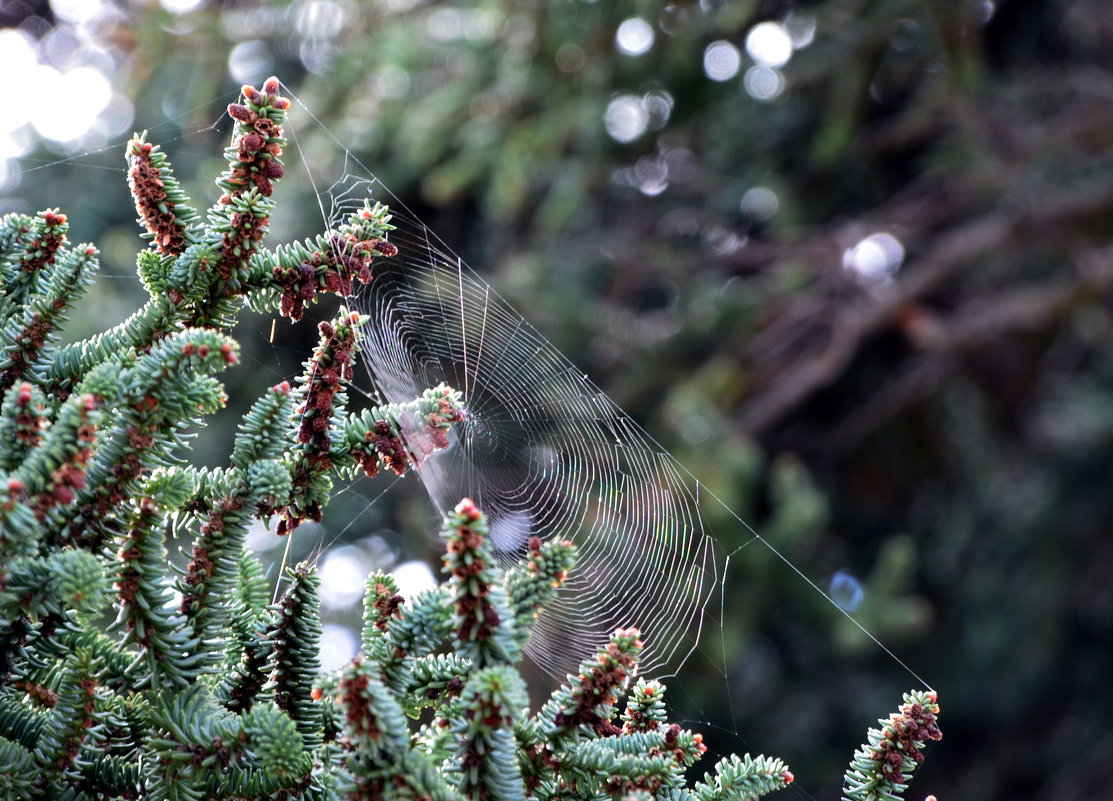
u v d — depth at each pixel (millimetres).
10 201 5668
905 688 7969
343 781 1192
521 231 6910
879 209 7344
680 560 2564
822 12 4859
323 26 5141
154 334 1457
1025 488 8055
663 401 6547
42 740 1308
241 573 1485
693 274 7117
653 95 5512
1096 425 7594
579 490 2645
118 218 5734
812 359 7227
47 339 1440
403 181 5684
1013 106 6824
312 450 1447
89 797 1347
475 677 1205
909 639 7668
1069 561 8008
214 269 1431
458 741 1274
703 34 4988
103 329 5141
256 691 1438
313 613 1437
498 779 1213
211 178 5102
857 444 7727
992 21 6844
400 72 5352
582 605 2377
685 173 7344
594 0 4746
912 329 6531
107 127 5785
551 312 6293
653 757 1395
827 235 6973
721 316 6570
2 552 1161
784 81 5449
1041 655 8094
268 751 1254
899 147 6734
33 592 1199
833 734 7773
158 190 1420
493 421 2648
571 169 5820
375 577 1511
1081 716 8656
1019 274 7719
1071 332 7691
